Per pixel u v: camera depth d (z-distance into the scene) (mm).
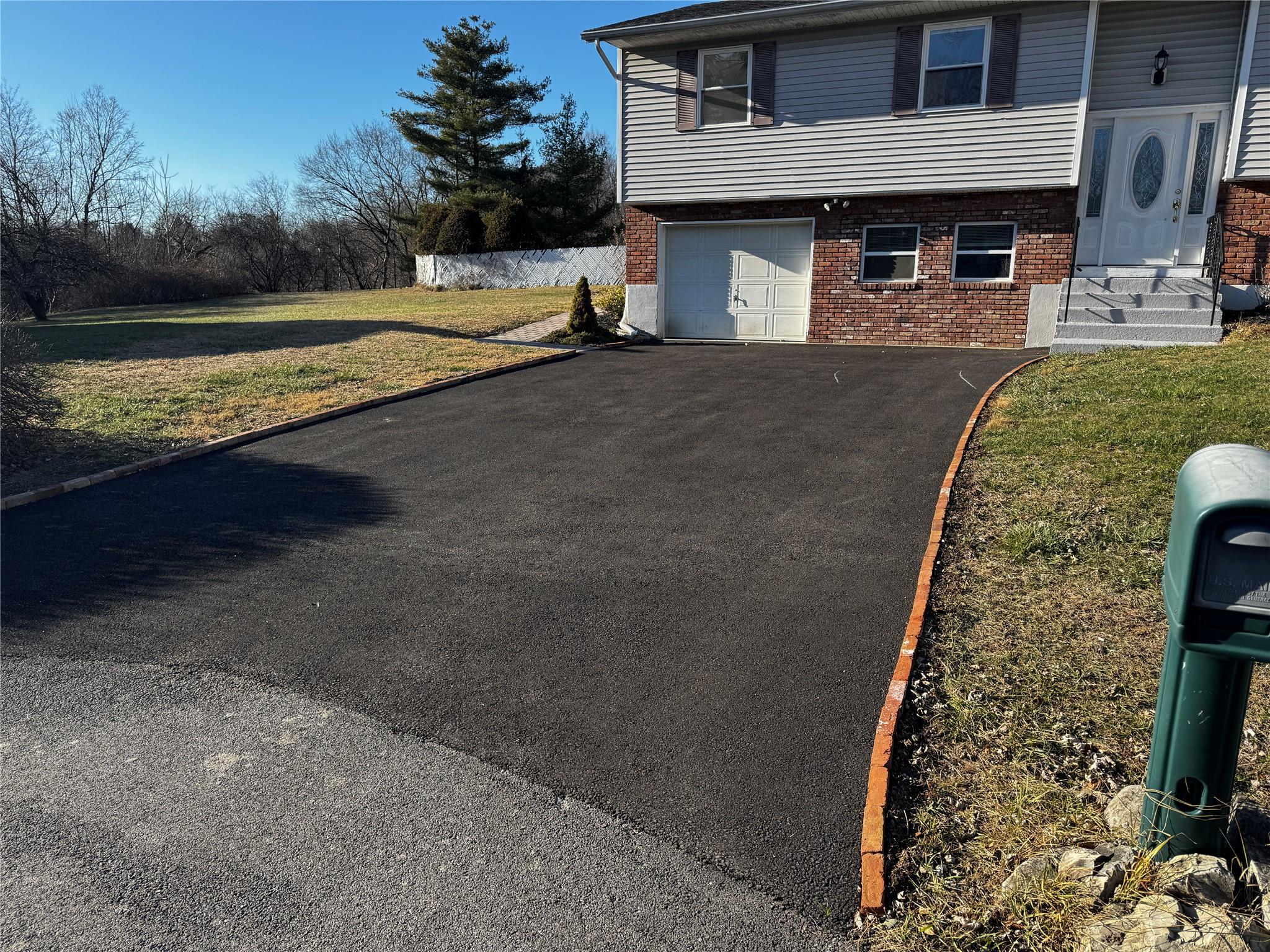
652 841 2902
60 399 9852
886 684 3762
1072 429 6961
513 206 31094
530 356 12898
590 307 15406
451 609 4730
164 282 32062
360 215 49156
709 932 2520
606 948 2482
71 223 29438
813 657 4027
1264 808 2711
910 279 13977
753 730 3486
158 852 2930
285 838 2986
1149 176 12531
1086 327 11680
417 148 38406
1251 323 11242
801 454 7328
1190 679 2195
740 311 15289
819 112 13672
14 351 7973
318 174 48344
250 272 43469
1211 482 1934
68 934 2584
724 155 14375
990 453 6766
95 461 7801
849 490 6332
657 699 3756
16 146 32000
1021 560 4773
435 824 3033
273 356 13211
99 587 5191
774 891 2660
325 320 18219
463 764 3367
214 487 7148
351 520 6246
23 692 4016
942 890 2570
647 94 14703
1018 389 8867
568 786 3211
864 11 12609
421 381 11078
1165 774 2311
